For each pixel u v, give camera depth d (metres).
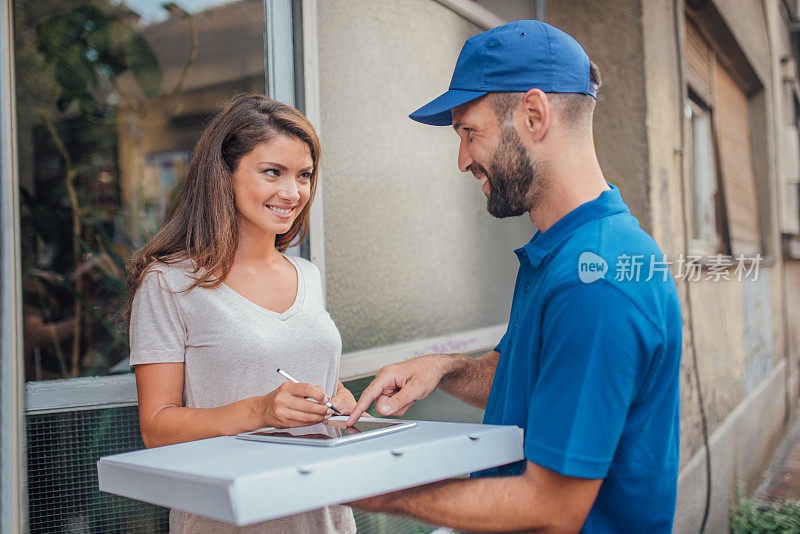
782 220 4.79
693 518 2.58
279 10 1.59
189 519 1.12
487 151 0.93
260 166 1.20
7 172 1.27
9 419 1.26
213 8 2.16
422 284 2.04
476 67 0.93
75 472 1.45
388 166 1.91
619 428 0.76
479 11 2.25
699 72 3.36
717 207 3.63
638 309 0.77
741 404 3.48
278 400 0.93
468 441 0.76
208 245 1.18
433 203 2.10
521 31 0.91
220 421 1.00
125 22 2.27
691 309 2.63
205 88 2.61
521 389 0.88
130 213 2.71
